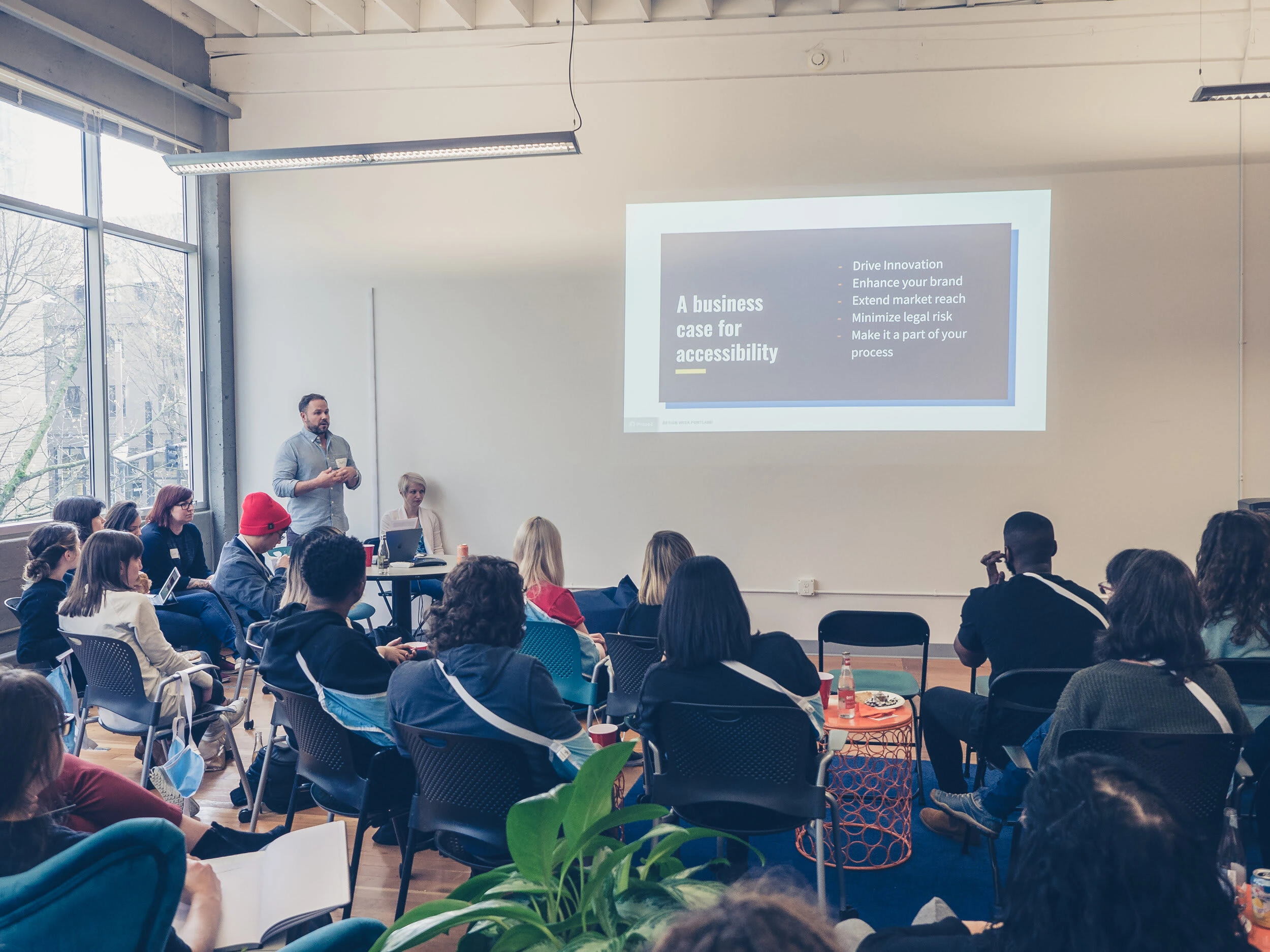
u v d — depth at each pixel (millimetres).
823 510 5453
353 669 2418
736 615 2205
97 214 5062
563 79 5566
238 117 5895
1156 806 880
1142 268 5121
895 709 2875
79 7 4805
